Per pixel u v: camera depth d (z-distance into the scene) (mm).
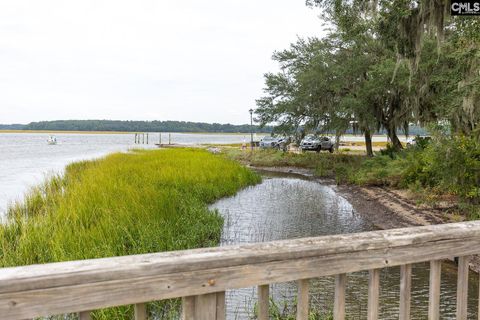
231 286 1566
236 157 37500
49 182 16453
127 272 1383
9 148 61969
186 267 1479
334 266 1770
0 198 14609
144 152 34031
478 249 2137
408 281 1986
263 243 1694
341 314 1824
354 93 24797
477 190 10805
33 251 6375
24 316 1255
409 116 22188
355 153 35906
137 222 8094
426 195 13898
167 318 4930
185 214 10477
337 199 16516
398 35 10312
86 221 7863
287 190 19031
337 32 23812
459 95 10938
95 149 58812
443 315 5477
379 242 1859
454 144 10852
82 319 1349
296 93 28391
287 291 6238
